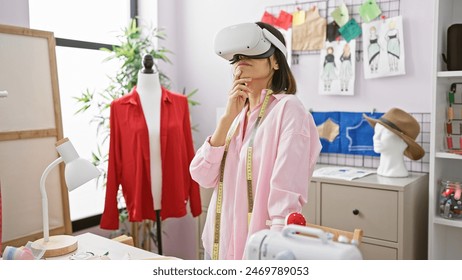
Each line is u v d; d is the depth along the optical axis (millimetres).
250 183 1314
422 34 2457
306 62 2848
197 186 2662
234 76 1388
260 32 1308
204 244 1493
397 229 2139
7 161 2143
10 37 2152
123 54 2840
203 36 3289
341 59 2699
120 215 2926
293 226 786
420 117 2484
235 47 1296
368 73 2619
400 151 2348
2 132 2109
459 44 2146
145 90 2490
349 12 2672
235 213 1336
